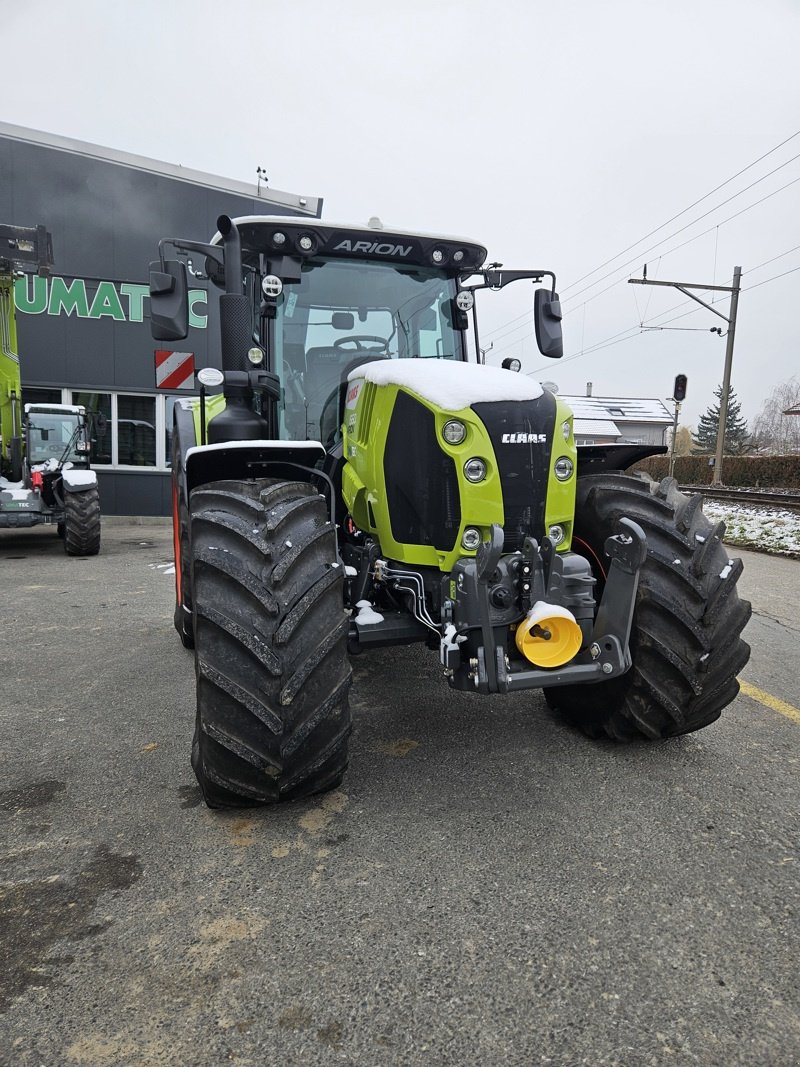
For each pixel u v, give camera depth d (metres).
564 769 2.75
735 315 20.80
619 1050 1.49
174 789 2.62
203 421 3.32
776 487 22.52
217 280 3.59
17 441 9.03
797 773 2.73
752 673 3.99
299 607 2.21
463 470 2.43
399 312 3.50
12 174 11.47
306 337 3.36
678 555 2.73
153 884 2.04
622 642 2.45
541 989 1.65
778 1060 1.46
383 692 3.61
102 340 12.09
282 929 1.85
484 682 2.33
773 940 1.81
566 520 2.60
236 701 2.16
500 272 3.57
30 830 2.34
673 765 2.79
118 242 12.03
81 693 3.66
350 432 3.06
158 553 8.83
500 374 2.66
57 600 5.94
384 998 1.62
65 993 1.64
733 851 2.20
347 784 2.63
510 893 1.99
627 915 1.90
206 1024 1.56
